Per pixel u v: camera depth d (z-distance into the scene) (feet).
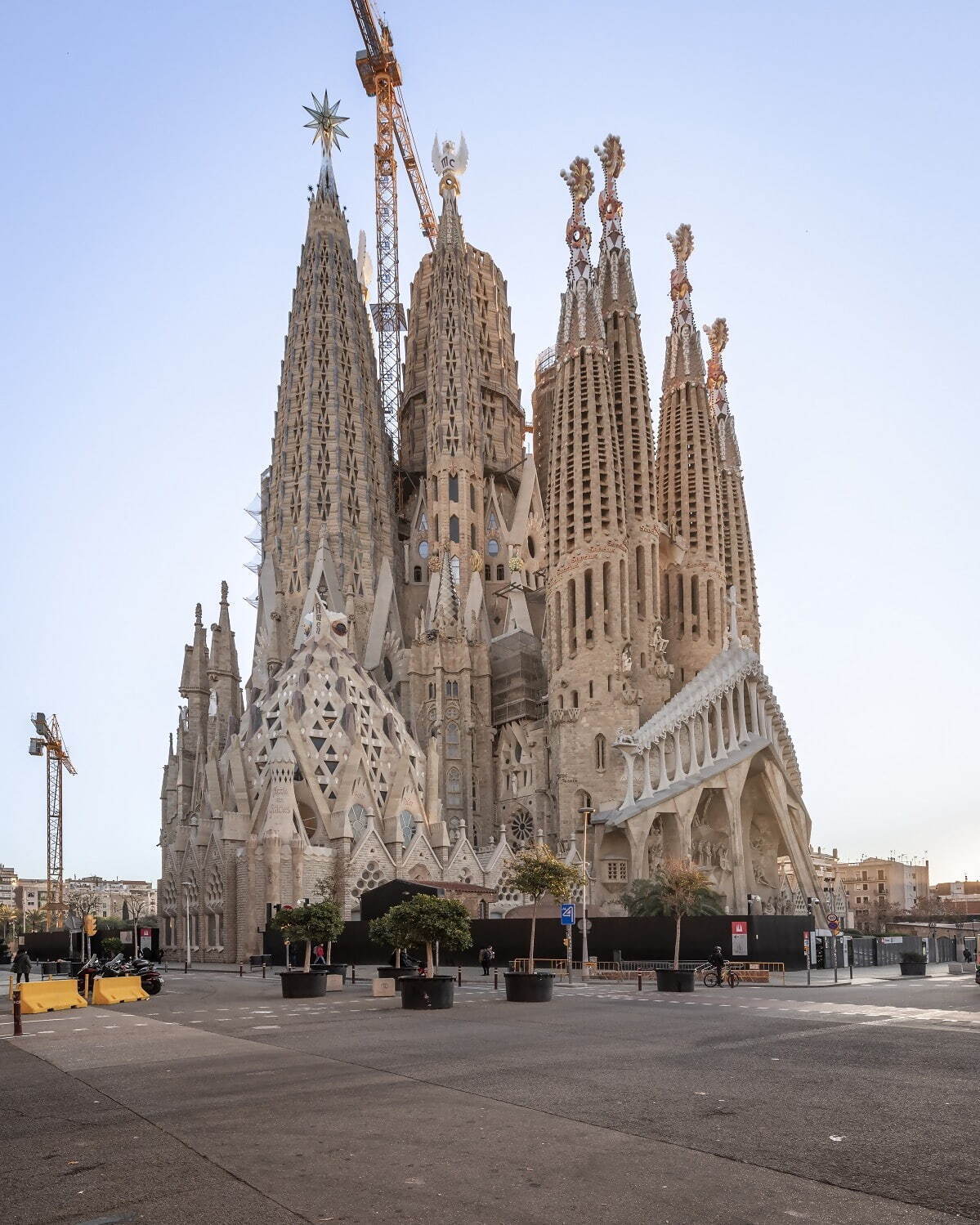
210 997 144.77
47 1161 44.06
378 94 622.13
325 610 376.68
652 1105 54.08
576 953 212.64
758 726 353.51
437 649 415.85
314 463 457.27
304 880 302.45
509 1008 115.85
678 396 438.81
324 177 511.81
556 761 364.79
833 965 231.71
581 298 391.86
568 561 371.35
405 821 339.98
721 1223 34.58
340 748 336.49
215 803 329.11
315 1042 83.92
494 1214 35.63
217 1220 35.42
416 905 132.26
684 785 326.03
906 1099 55.47
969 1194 37.81
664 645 381.19
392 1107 54.29
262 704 357.41
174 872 351.46
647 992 145.07
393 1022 100.17
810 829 380.58
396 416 594.65
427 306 546.67
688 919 205.16
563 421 386.93
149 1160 43.75
